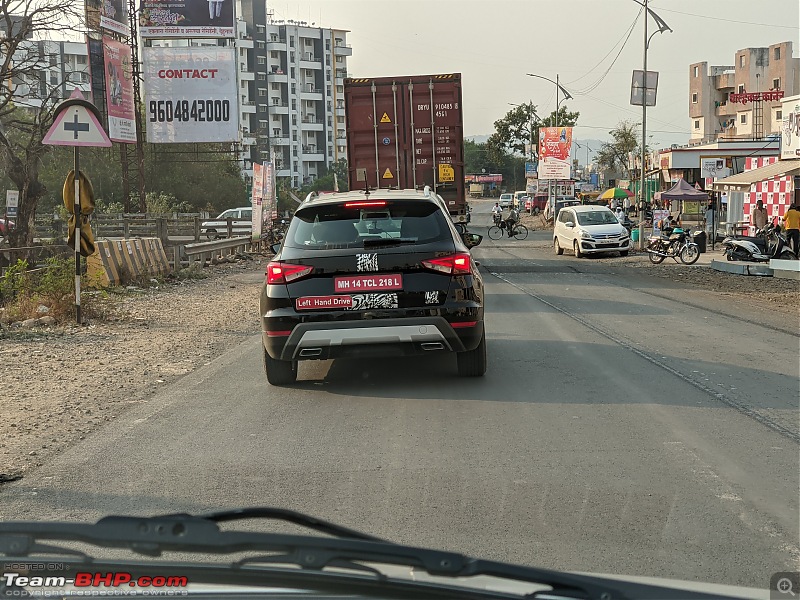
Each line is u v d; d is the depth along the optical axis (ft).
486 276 74.95
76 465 20.54
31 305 49.80
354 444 21.66
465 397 26.55
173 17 128.98
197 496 17.94
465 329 27.04
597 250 101.96
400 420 23.97
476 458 20.11
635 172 244.83
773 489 17.42
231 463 20.33
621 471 18.83
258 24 437.58
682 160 182.91
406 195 28.53
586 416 23.80
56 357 36.81
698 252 92.48
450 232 27.91
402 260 26.84
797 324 43.01
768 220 102.53
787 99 105.60
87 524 6.23
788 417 23.35
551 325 42.34
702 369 30.48
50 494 18.33
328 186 423.64
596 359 32.63
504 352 34.53
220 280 76.02
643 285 66.59
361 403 26.30
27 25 74.84
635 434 21.84
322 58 466.70
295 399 27.25
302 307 26.94
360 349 26.91
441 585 6.07
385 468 19.54
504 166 605.31
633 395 26.32
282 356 27.27
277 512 7.73
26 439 23.34
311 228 27.76
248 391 28.76
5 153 72.49
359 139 69.41
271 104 444.96
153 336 42.83
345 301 26.84
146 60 129.08
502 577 6.26
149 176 197.36
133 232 123.13
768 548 14.38
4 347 39.52
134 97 131.75
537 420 23.50
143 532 6.10
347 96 69.21
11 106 79.61
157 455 21.22
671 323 43.19
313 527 7.82
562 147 188.85
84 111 45.29
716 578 13.17
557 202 210.38
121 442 22.61
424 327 26.73
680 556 14.11
